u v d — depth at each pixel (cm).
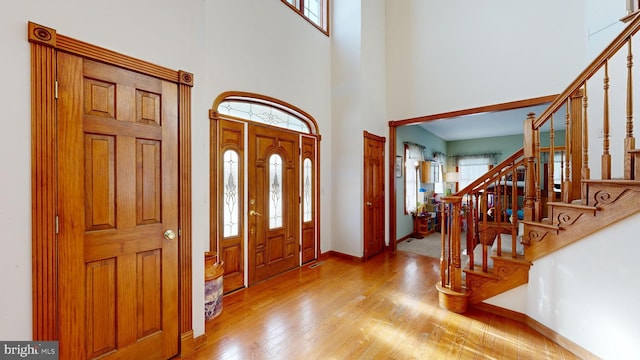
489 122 591
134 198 162
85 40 141
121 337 156
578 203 196
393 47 468
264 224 332
